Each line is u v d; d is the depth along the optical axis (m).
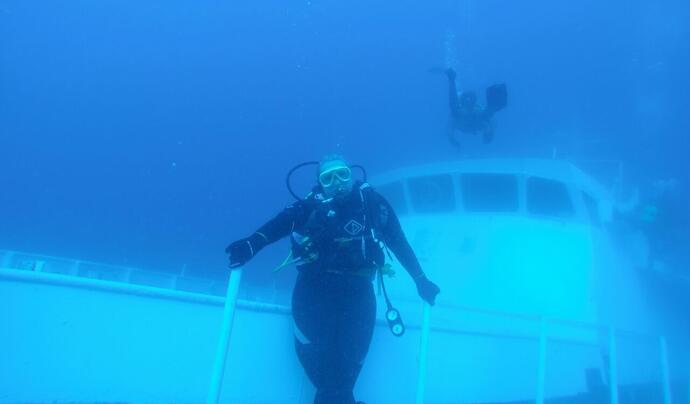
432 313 5.46
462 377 3.20
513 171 6.78
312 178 26.78
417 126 20.94
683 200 8.01
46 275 1.56
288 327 2.37
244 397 2.11
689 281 8.41
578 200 6.61
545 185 6.68
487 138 7.49
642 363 5.94
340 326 2.18
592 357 4.71
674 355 7.01
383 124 22.12
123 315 1.75
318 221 2.23
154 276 7.85
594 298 5.95
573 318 5.63
